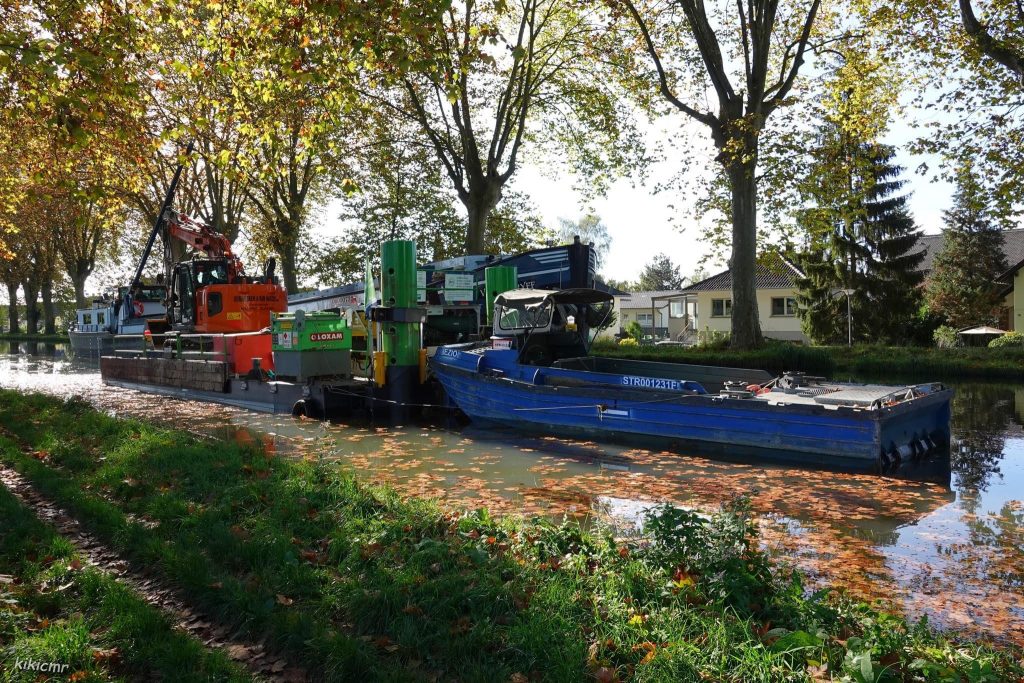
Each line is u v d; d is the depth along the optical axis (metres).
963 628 4.47
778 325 42.31
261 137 13.23
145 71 22.69
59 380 24.75
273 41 11.82
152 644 3.88
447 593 4.36
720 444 10.59
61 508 6.75
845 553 6.02
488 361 13.81
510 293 14.09
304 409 14.37
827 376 21.41
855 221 31.41
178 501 6.59
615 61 27.55
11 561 5.20
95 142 13.13
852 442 9.48
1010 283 36.31
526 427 12.95
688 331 45.75
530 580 4.54
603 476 9.10
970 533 6.64
